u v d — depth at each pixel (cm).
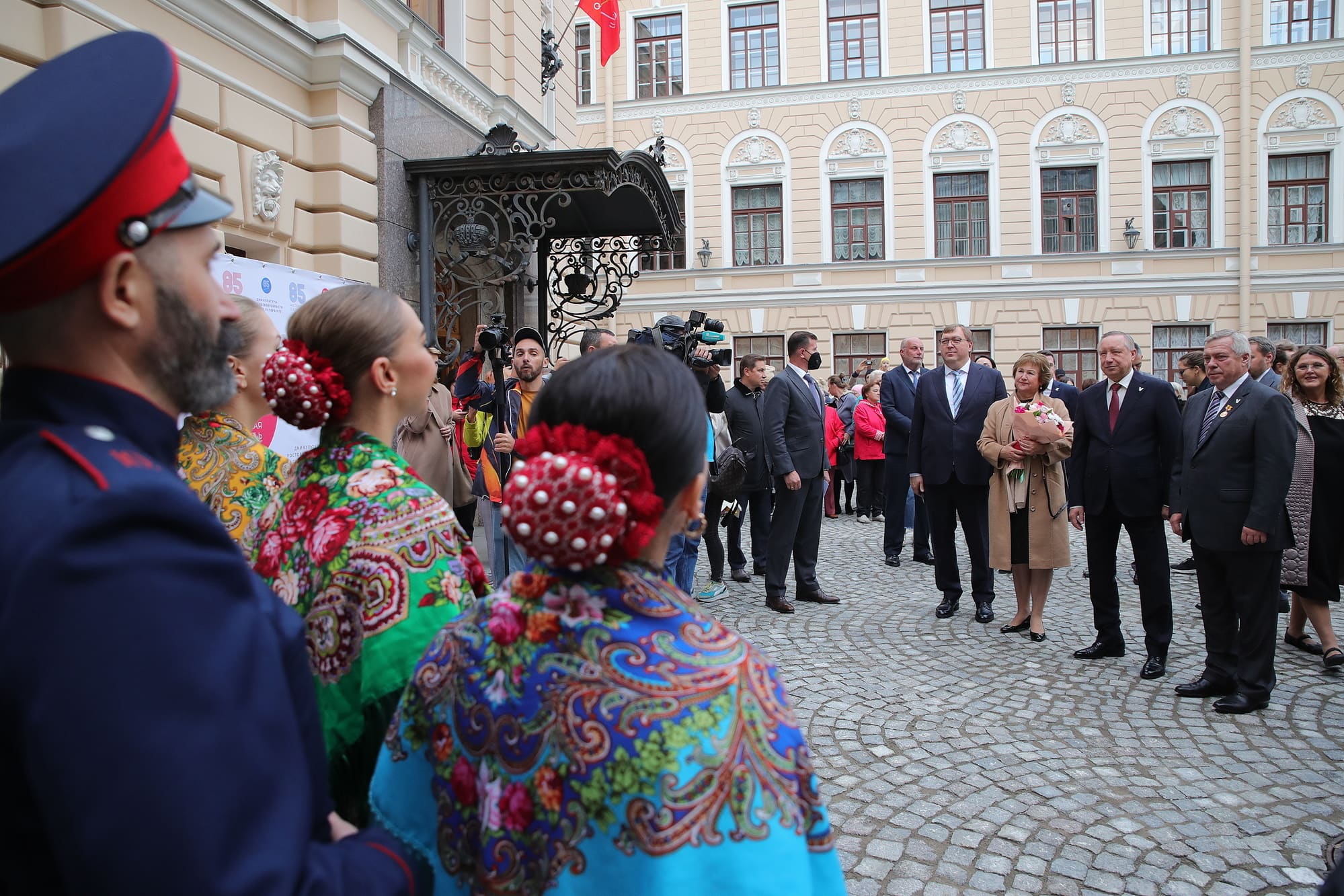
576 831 82
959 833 270
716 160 1898
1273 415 361
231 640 70
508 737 88
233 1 443
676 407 93
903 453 725
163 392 84
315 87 520
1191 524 389
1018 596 506
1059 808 285
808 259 1864
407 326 141
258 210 468
